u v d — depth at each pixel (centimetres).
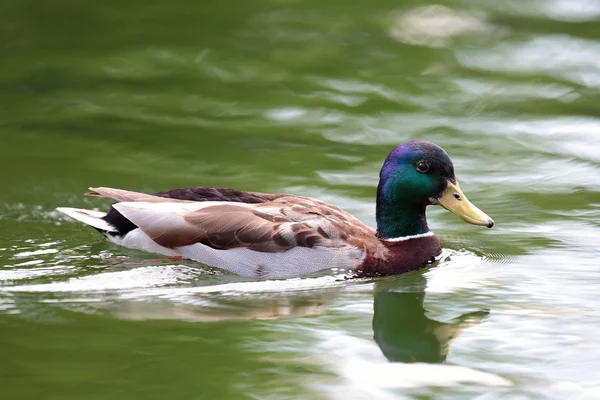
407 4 2748
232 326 1116
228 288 1233
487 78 2186
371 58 2319
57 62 2227
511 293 1224
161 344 1059
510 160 1733
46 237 1377
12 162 1662
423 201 1310
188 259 1295
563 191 1600
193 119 1914
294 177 1627
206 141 1795
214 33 2478
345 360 1031
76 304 1166
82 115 1920
